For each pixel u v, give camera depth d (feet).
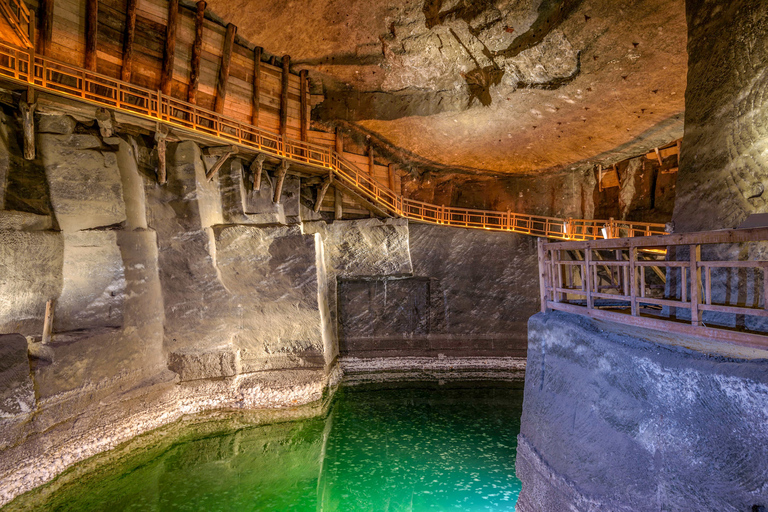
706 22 21.07
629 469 12.23
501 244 60.44
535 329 18.45
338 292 58.44
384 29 45.96
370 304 59.11
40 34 32.83
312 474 33.65
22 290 30.63
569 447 14.89
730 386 9.77
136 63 38.63
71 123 34.63
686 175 21.58
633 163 66.08
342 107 54.60
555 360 16.85
